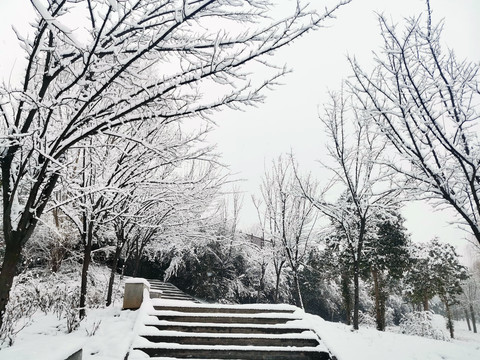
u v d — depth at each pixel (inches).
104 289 486.0
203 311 249.0
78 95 143.5
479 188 237.5
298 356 194.4
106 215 314.3
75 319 228.4
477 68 228.7
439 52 241.0
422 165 232.8
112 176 250.4
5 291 135.9
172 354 187.8
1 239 393.1
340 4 117.3
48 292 316.5
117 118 147.3
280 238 510.9
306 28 122.0
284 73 137.2
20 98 132.4
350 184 403.9
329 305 855.1
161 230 542.9
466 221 238.4
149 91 137.3
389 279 786.8
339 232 706.8
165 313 231.6
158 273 739.4
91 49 119.9
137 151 250.7
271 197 565.9
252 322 236.8
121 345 181.6
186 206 370.0
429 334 580.4
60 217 514.3
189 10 110.4
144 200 311.0
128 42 134.7
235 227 737.6
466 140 231.3
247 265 748.6
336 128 419.8
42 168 143.1
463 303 1530.5
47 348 110.9
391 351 229.1
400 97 242.7
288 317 240.5
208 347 191.3
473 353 242.8
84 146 174.4
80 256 530.6
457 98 233.9
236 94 141.1
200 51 135.0
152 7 132.3
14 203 150.8
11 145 138.6
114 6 105.5
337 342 204.5
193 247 674.2
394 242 698.8
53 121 205.3
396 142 250.8
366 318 791.1
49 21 105.1
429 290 857.5
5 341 169.3
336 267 770.2
